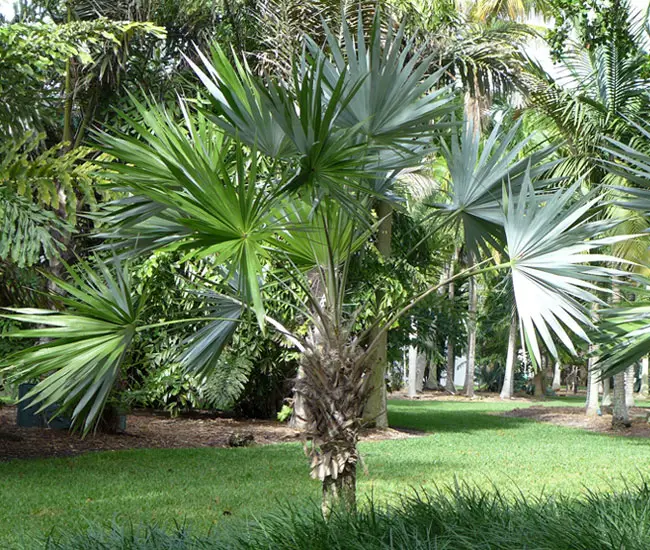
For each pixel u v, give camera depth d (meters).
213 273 12.83
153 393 14.52
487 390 51.09
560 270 5.53
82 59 10.36
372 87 5.45
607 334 6.14
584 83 18.52
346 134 4.93
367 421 5.90
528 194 6.21
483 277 33.69
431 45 15.19
